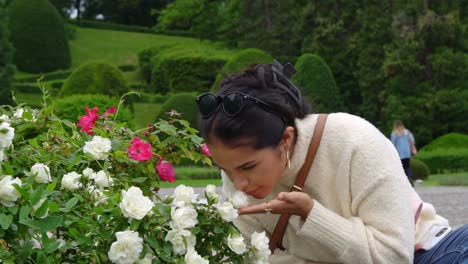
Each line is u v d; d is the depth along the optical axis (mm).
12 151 2986
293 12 38312
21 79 39406
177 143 3430
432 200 15016
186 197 2521
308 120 2645
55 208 2385
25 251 2400
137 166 3268
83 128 3482
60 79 40844
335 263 2785
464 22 32938
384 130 32656
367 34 34094
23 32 41844
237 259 2600
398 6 33344
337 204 2652
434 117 31219
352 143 2574
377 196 2551
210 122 2473
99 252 2508
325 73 30969
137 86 41812
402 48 31312
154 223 2473
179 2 50938
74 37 50750
